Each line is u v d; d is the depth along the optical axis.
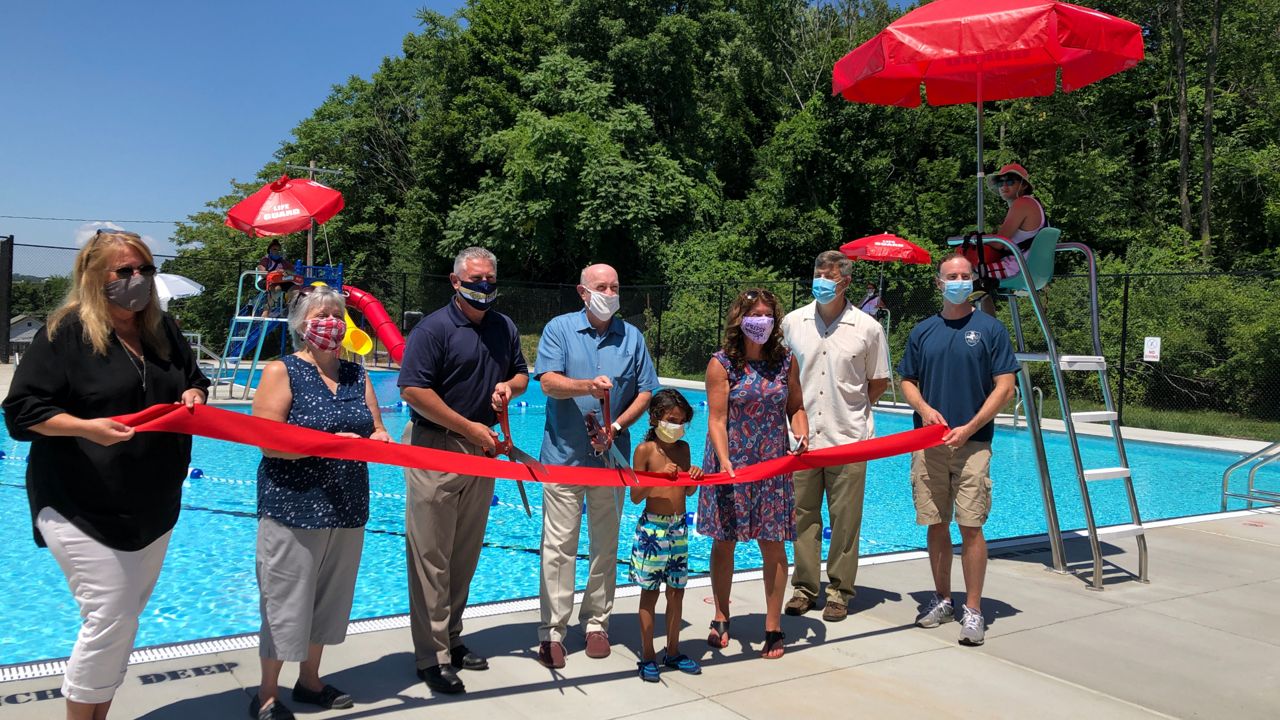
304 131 40.72
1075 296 19.42
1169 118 28.12
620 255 32.91
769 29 40.09
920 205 31.27
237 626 5.17
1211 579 5.93
